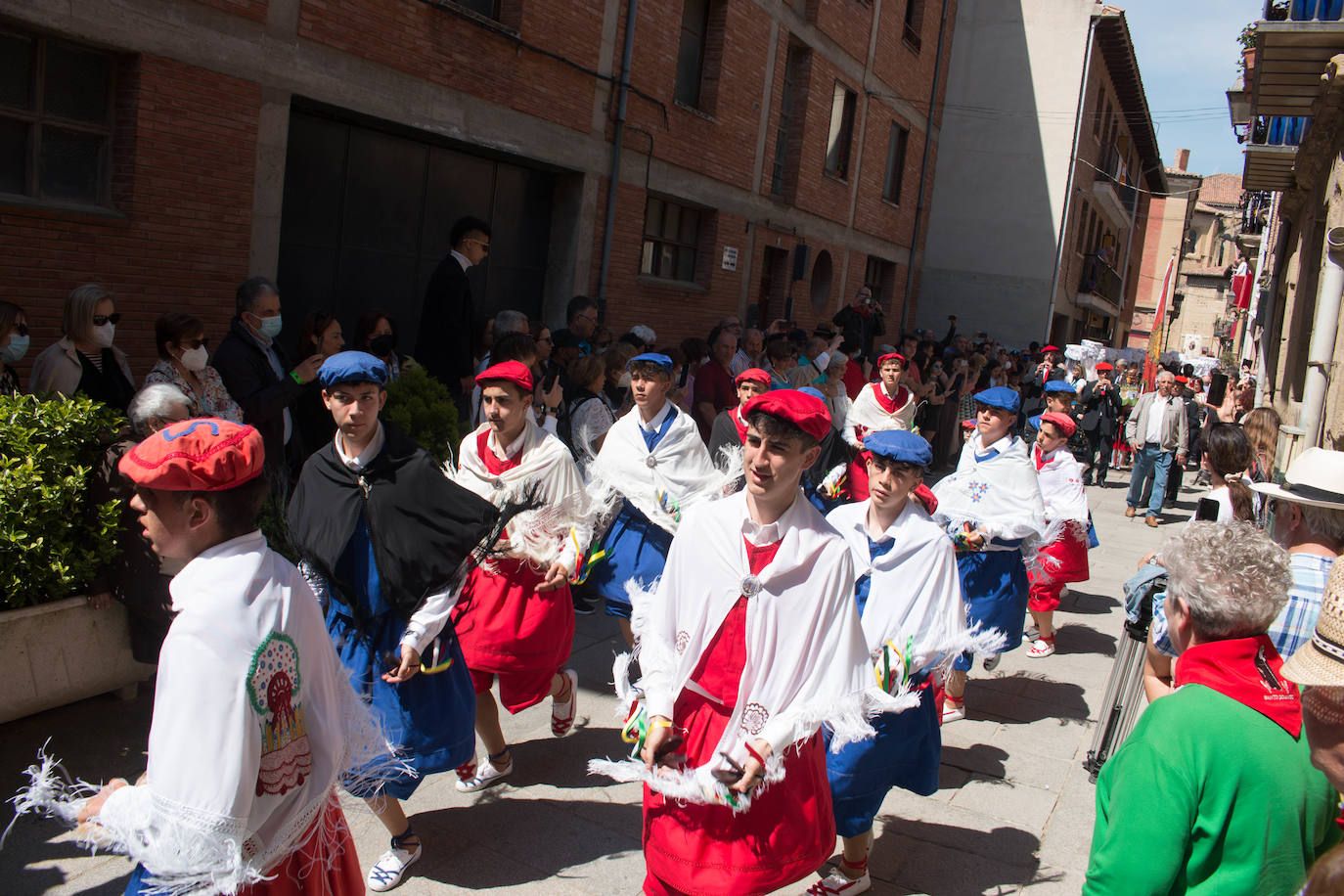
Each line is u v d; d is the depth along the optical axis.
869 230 19.64
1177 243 52.62
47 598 4.10
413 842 3.52
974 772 4.86
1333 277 7.87
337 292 8.70
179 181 6.79
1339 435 7.16
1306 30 7.54
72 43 6.24
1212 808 1.93
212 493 2.05
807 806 2.75
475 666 4.05
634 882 3.57
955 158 24.55
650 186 12.16
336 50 7.77
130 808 1.95
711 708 2.78
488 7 9.53
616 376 7.68
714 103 13.20
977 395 5.54
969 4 24.12
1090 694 6.11
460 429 7.18
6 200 5.94
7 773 3.87
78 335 4.91
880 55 18.66
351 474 3.29
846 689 2.72
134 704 4.55
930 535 3.61
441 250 9.78
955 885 3.80
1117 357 31.02
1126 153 32.31
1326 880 1.37
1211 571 2.07
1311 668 1.74
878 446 3.55
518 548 4.05
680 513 5.40
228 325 7.29
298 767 2.19
